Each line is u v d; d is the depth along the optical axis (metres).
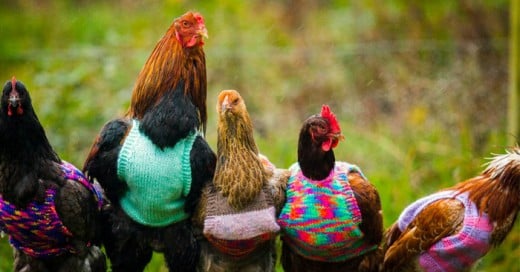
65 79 10.37
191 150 5.36
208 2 13.36
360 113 10.77
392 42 12.09
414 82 10.57
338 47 12.38
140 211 5.45
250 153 5.32
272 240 5.82
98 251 5.80
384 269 6.16
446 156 9.18
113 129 5.41
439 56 11.16
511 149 6.03
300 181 5.55
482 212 5.70
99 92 10.54
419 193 8.69
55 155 5.48
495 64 10.69
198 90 5.51
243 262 5.62
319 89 11.44
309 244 5.61
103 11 15.92
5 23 14.56
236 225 5.25
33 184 5.20
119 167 5.33
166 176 5.28
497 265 7.92
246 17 13.70
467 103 10.10
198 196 5.47
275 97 11.34
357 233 5.56
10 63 12.38
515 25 8.41
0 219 5.35
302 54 12.18
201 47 5.50
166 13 13.04
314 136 5.40
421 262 5.92
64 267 5.67
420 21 12.13
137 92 5.49
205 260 5.66
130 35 13.30
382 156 9.65
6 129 5.12
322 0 14.97
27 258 5.70
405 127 10.09
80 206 5.41
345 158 9.64
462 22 11.88
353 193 5.55
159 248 5.63
